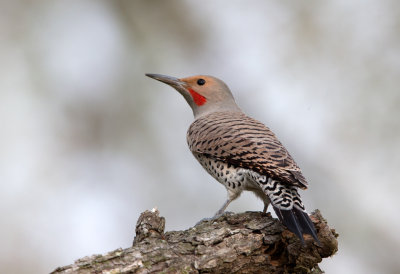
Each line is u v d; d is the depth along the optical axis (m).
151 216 9.20
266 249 9.00
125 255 8.35
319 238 8.70
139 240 8.94
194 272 8.55
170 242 8.85
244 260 8.87
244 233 8.98
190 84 13.84
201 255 8.67
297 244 8.80
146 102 16.88
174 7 18.23
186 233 9.14
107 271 8.09
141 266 8.29
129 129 16.55
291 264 8.95
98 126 16.55
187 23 18.22
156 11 18.19
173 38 18.09
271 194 9.73
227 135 11.07
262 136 11.01
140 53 17.64
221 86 13.84
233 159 10.67
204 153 11.41
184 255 8.65
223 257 8.71
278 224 9.12
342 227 15.33
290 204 9.30
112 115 16.67
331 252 8.77
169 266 8.43
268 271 8.96
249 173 10.51
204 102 13.77
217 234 8.95
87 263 8.09
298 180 9.74
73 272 7.98
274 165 10.03
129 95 16.92
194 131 12.09
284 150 10.63
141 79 17.20
